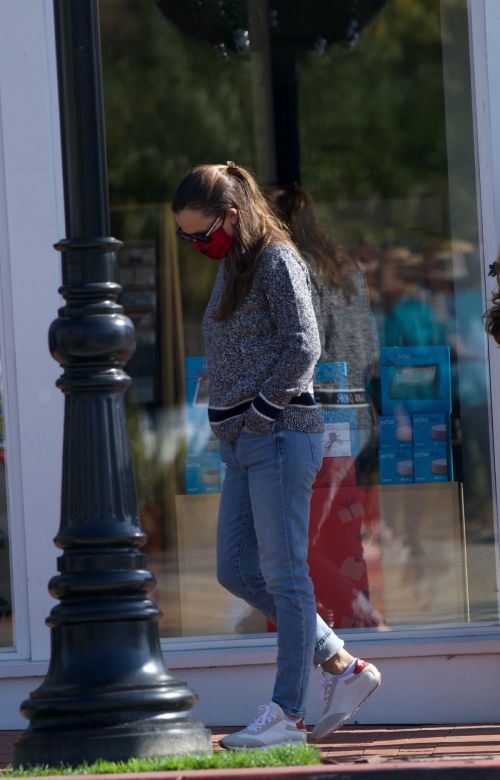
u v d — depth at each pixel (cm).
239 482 1672
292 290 1580
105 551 1508
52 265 2034
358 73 2219
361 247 2192
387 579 2127
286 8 2234
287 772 1387
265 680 2017
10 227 2030
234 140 2242
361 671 1700
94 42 1518
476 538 2105
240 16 2236
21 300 2030
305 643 1606
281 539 1599
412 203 2180
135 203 2206
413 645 2012
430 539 2125
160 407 2178
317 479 2144
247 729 1596
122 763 1437
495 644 2009
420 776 1415
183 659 2014
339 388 2161
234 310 1609
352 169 2212
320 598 2123
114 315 1529
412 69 2191
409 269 2172
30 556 2019
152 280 2198
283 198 2220
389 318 2169
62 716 1471
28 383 2027
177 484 2161
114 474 1520
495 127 2041
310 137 2238
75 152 1522
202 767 1424
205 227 1619
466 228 2141
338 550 2133
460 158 2148
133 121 2216
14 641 2045
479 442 2116
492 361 2062
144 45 2222
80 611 1494
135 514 1538
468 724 1997
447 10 2148
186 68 2230
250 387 1608
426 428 2142
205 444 2164
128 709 1471
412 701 2014
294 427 1609
